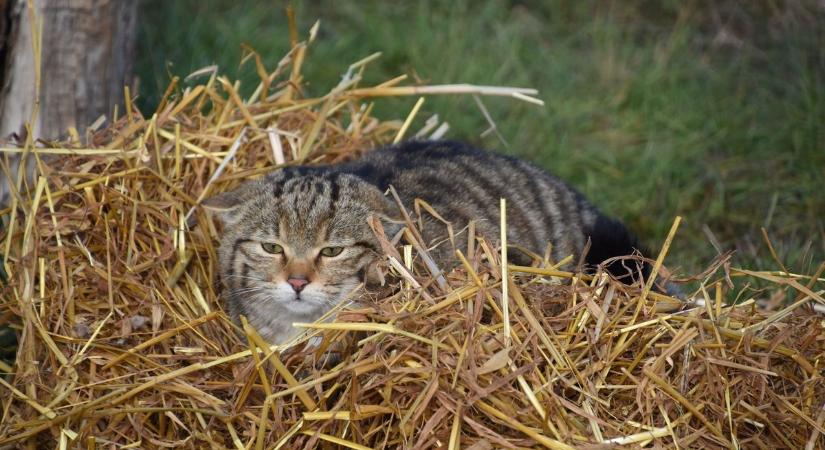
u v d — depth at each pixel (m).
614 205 8.77
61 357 5.44
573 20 11.32
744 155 9.35
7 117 7.16
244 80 9.27
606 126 9.84
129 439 5.25
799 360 5.29
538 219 6.82
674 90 9.96
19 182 6.21
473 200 6.55
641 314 5.38
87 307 5.76
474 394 4.90
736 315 5.55
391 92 7.39
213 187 6.70
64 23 7.13
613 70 10.29
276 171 6.51
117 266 5.96
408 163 6.82
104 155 6.39
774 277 5.63
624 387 5.16
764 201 8.79
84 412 5.18
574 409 4.94
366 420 5.13
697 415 5.07
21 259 5.78
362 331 5.27
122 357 5.45
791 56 10.15
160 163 6.47
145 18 10.13
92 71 7.33
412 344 5.08
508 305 5.23
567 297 5.39
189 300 6.15
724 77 10.17
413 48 10.32
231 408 5.26
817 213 8.55
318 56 10.13
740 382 5.27
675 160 9.27
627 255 5.75
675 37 10.69
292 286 5.84
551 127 9.53
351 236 5.89
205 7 10.69
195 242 6.44
